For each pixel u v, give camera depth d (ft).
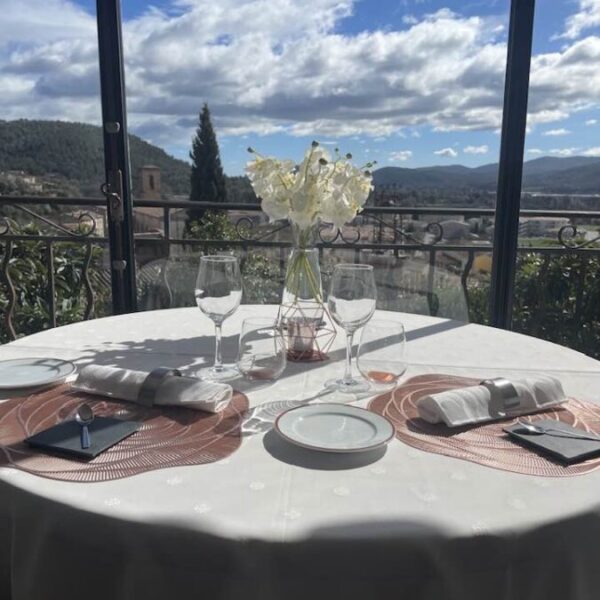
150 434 2.92
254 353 3.83
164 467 2.59
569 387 3.77
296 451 2.77
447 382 3.79
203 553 2.14
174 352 4.47
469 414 3.10
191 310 6.00
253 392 3.59
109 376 3.45
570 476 2.56
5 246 10.11
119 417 3.13
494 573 2.18
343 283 3.70
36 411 3.20
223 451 2.76
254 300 10.05
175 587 2.20
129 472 2.54
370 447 2.69
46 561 2.38
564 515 2.26
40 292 11.21
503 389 3.26
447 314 9.93
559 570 2.28
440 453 2.77
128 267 9.18
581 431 2.97
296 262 4.33
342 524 2.16
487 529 2.16
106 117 8.61
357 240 10.19
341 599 2.13
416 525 2.17
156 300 10.07
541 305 10.18
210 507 2.27
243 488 2.42
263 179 4.23
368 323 3.84
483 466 2.65
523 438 2.89
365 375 3.76
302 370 4.07
